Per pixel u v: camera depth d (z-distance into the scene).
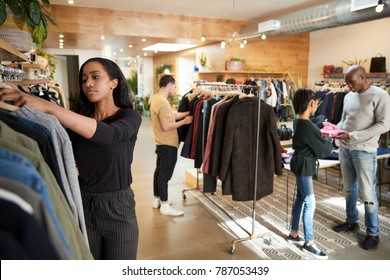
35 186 0.55
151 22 6.40
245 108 2.54
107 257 1.47
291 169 2.70
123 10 6.18
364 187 2.74
